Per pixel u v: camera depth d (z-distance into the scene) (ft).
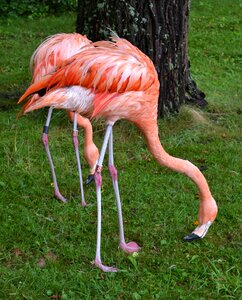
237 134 20.35
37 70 14.82
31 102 12.81
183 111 21.11
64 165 17.53
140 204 15.34
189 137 19.89
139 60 12.30
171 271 12.51
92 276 12.19
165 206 15.25
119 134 19.66
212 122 21.33
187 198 15.66
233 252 13.28
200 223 13.46
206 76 27.14
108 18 19.65
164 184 16.47
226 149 19.04
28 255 13.05
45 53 14.84
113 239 13.74
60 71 12.17
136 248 13.30
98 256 12.51
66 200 15.56
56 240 13.64
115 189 13.01
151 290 11.88
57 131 19.86
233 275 12.48
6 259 12.85
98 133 19.72
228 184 16.67
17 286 11.91
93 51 12.14
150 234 13.99
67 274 12.34
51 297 11.63
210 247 13.50
